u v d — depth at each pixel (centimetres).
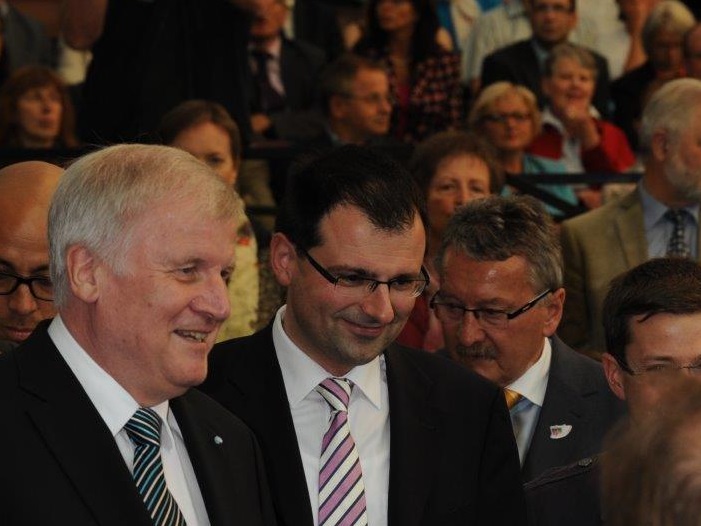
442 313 854
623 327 728
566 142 1583
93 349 579
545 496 706
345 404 688
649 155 1161
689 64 1675
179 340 574
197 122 1184
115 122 1326
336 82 1469
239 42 1379
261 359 705
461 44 1992
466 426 698
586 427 834
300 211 673
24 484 550
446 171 1126
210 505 604
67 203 573
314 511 679
